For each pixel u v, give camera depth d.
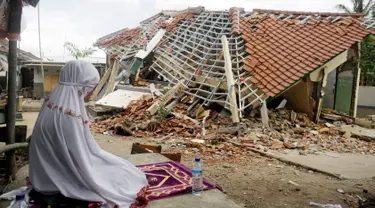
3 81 18.28
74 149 3.02
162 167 4.59
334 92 14.95
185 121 11.52
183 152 8.48
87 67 3.20
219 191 3.85
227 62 12.66
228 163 7.50
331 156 8.34
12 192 3.35
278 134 10.54
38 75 23.47
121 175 3.40
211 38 15.12
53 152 3.05
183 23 17.72
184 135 10.48
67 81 3.18
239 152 8.55
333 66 13.12
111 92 15.91
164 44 16.83
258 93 11.74
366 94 24.39
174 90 13.38
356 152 8.96
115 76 16.75
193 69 14.38
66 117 3.05
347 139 10.52
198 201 3.52
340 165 7.48
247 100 11.90
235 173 6.70
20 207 2.97
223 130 10.47
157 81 16.08
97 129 11.39
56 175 3.06
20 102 13.70
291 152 8.62
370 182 6.26
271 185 5.97
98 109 13.80
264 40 13.85
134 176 3.58
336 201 5.23
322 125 12.41
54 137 3.03
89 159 3.17
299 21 15.05
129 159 4.97
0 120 5.07
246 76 12.33
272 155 8.13
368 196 5.49
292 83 11.74
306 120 12.53
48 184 3.06
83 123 3.20
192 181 3.83
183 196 3.64
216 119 11.65
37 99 22.89
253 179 6.32
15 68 4.95
